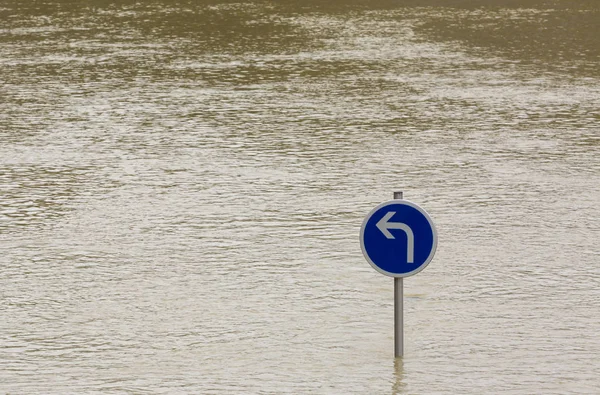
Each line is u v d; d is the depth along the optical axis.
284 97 40.00
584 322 17.02
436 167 28.77
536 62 49.12
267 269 20.09
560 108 37.69
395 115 36.44
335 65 48.06
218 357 15.47
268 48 53.81
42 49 53.69
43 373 14.84
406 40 56.78
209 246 21.67
